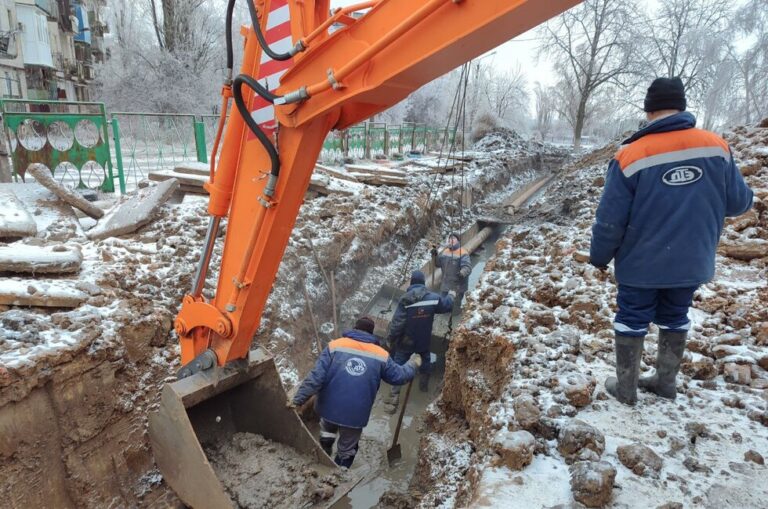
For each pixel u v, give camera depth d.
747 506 2.12
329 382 3.93
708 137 2.42
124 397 3.77
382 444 4.81
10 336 3.30
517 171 21.56
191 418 3.37
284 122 2.61
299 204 2.89
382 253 8.66
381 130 17.45
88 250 5.12
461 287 7.61
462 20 1.92
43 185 5.73
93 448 3.44
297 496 3.19
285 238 2.95
